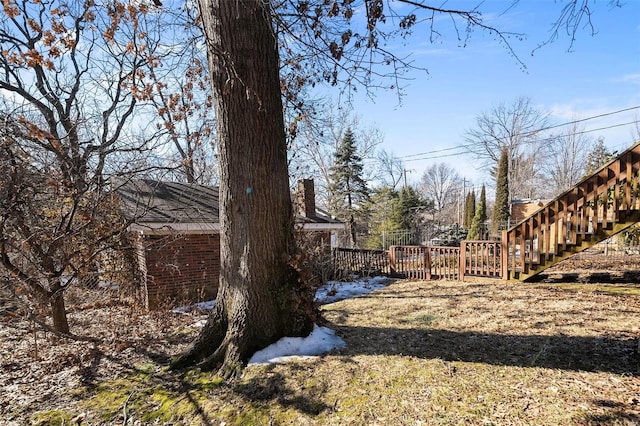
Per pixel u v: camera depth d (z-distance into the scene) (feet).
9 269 17.95
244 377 12.46
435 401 10.07
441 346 14.02
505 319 17.19
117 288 28.84
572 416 8.66
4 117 17.30
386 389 10.98
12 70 28.68
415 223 84.53
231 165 13.88
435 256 34.91
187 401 11.78
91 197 21.20
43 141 19.42
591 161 70.90
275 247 14.23
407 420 9.40
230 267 14.28
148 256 27.43
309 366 12.73
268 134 13.84
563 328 15.11
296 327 14.71
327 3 15.03
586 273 26.30
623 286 23.80
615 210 21.56
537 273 26.23
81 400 12.85
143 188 33.83
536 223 26.35
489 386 10.56
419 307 21.42
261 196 13.78
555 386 10.17
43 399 13.10
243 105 13.41
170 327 21.94
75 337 18.01
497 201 86.53
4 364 16.63
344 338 15.52
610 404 9.00
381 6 13.89
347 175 76.43
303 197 41.70
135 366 15.58
